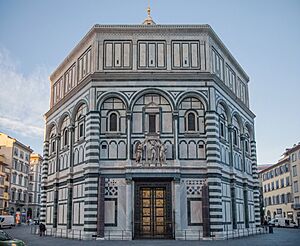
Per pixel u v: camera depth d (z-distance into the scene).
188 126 43.22
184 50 44.97
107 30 45.16
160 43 45.09
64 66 53.25
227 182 45.56
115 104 43.53
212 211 40.62
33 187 115.94
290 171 95.00
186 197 41.31
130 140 42.34
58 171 50.25
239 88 55.22
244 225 49.44
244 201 50.50
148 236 40.50
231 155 47.19
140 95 43.44
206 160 42.12
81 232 41.94
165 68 44.38
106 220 40.62
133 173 41.28
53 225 49.03
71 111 48.09
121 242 36.56
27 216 111.12
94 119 42.75
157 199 41.34
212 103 43.25
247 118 55.81
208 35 45.50
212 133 42.47
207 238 39.84
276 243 36.78
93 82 43.75
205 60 44.72
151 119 43.16
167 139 42.53
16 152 98.19
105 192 41.25
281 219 88.50
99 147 42.38
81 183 43.91
